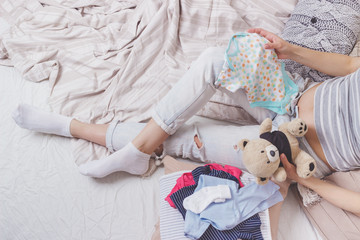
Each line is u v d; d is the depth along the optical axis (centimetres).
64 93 124
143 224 100
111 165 101
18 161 109
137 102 122
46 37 138
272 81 98
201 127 106
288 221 100
